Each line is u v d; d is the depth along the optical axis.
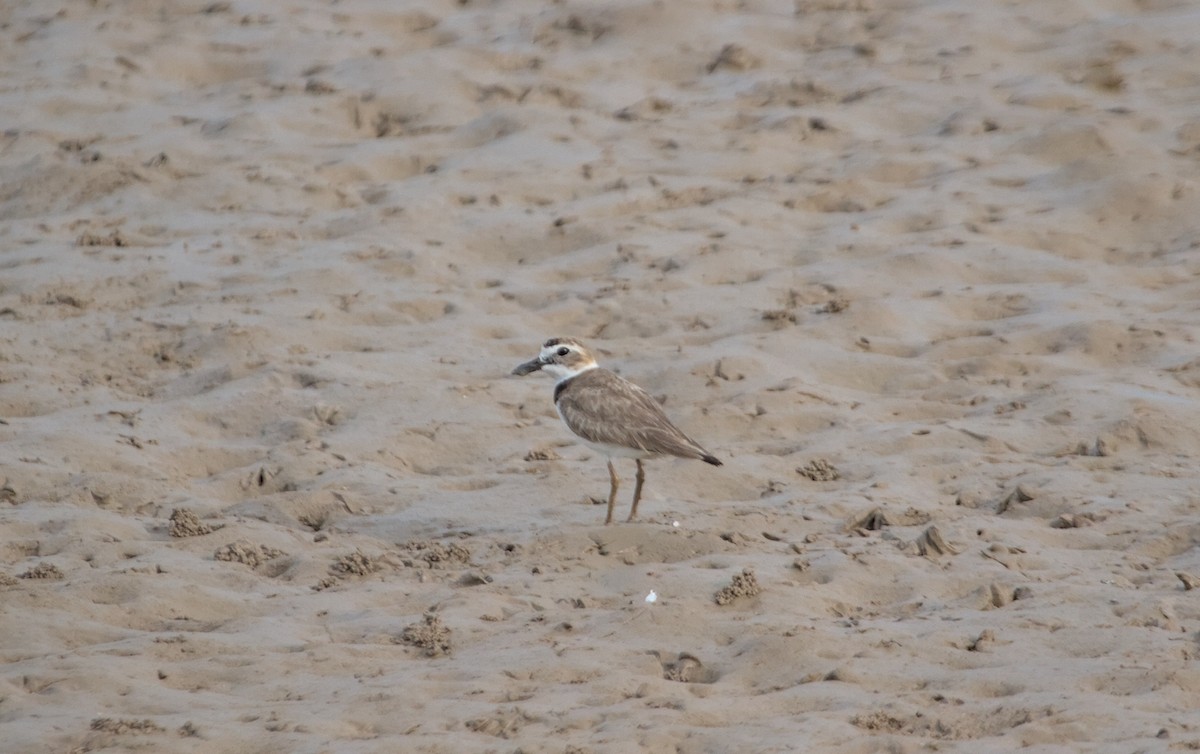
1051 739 7.62
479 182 19.88
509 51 23.89
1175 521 11.04
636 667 8.91
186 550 11.11
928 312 16.09
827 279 16.91
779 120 21.28
